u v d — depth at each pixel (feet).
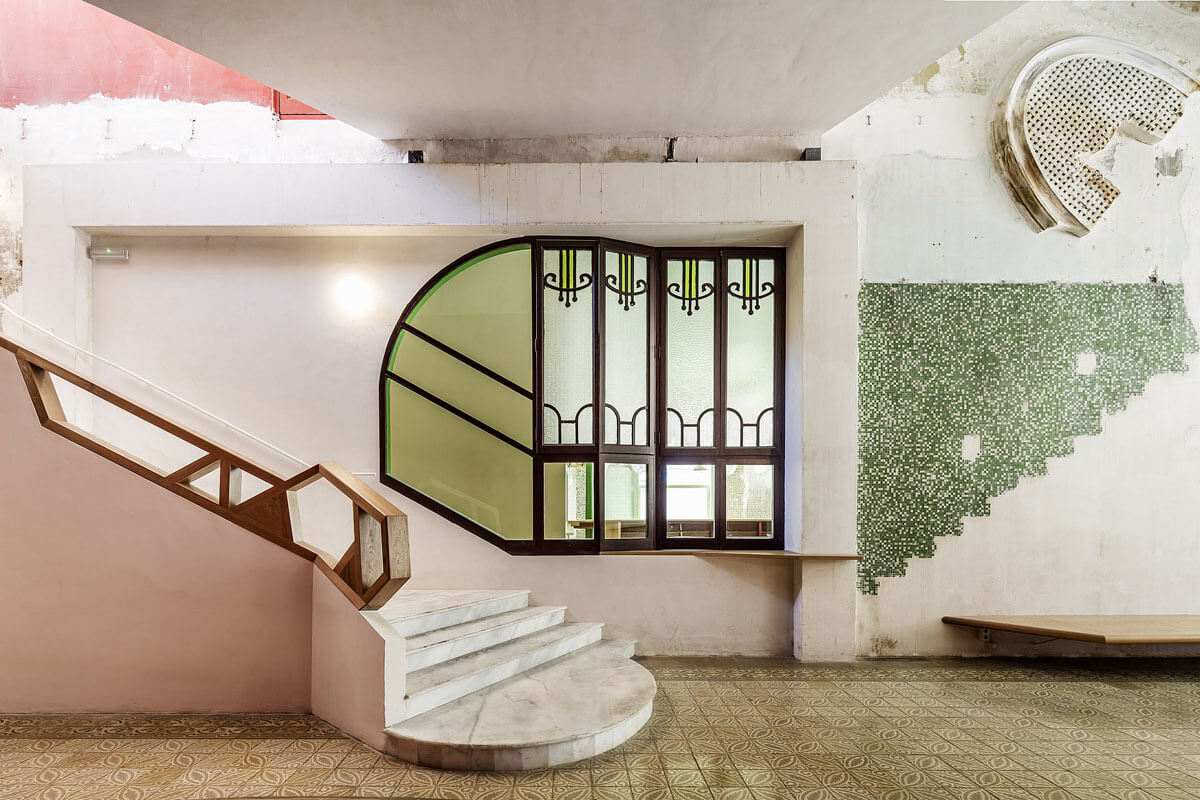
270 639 12.59
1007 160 17.06
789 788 9.78
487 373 17.28
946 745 11.35
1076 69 17.04
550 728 10.91
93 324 16.99
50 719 12.25
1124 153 17.38
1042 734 11.87
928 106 17.30
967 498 17.12
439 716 11.41
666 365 17.99
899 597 17.07
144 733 11.59
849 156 17.28
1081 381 17.24
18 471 12.66
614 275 17.65
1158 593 17.10
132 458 12.71
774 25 11.99
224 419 17.10
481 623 14.49
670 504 17.93
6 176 16.88
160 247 17.13
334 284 17.31
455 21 11.71
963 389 17.19
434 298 17.44
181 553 12.63
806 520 16.51
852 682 14.85
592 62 13.23
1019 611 17.06
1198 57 17.39
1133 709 13.20
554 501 17.10
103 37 17.12
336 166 16.38
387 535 10.84
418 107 15.08
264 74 13.55
